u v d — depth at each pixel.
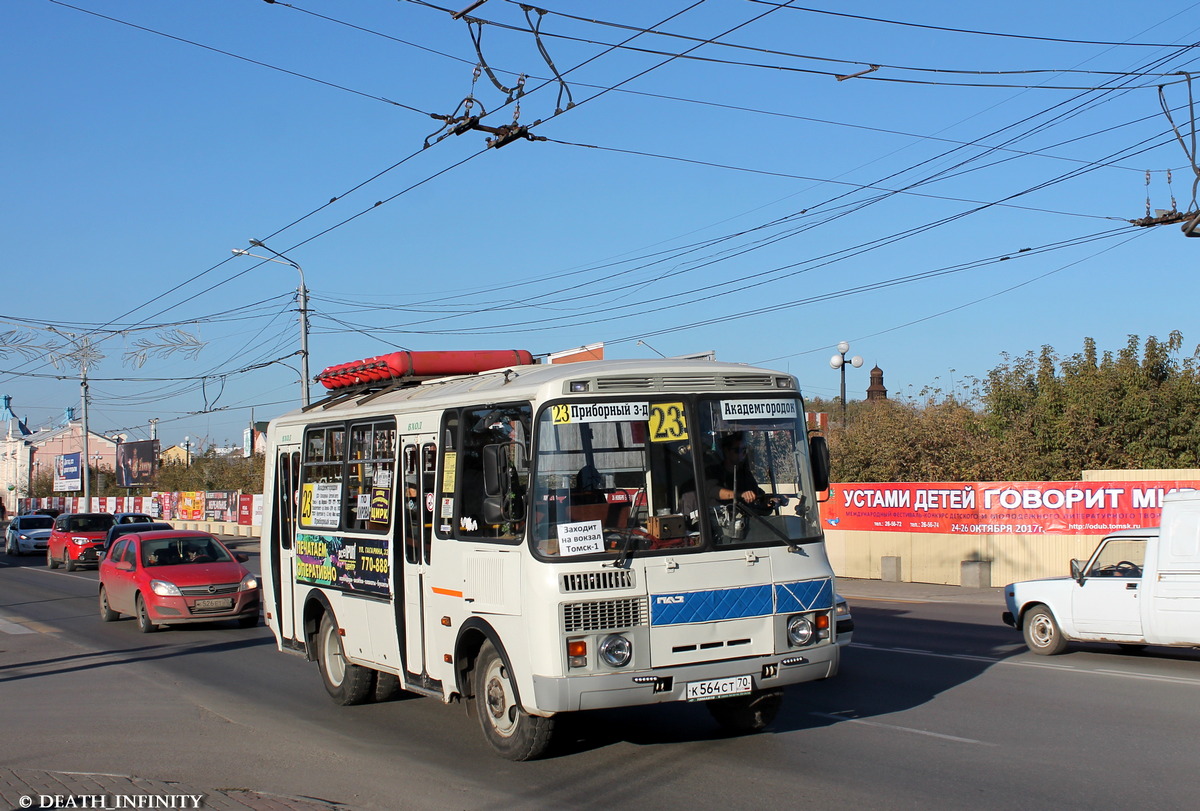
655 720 9.58
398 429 9.69
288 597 12.11
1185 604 11.89
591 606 7.29
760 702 8.73
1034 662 12.70
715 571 7.66
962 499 24.73
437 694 8.84
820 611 8.06
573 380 7.64
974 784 7.21
